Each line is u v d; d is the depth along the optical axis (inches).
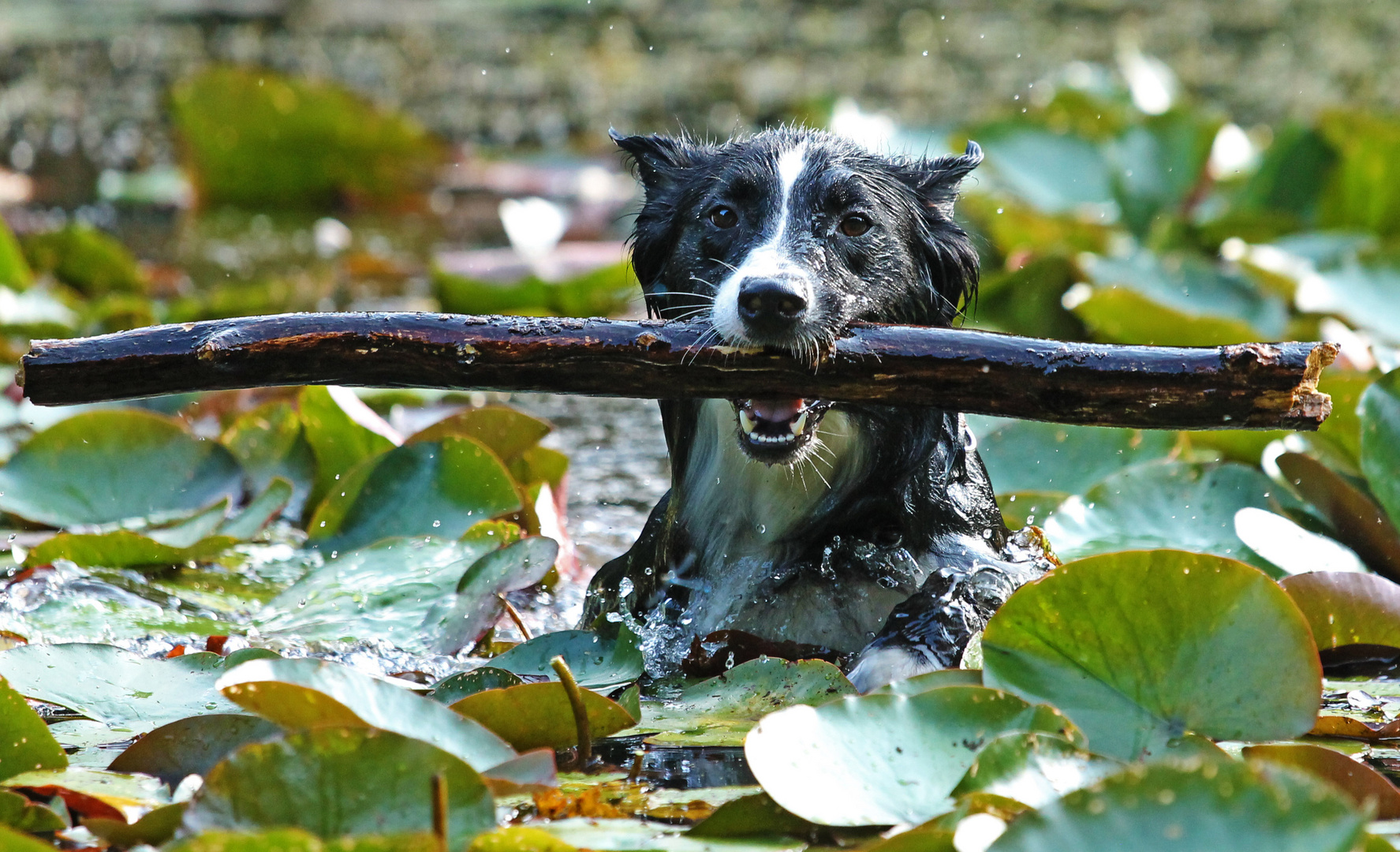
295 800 135.5
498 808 155.6
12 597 245.0
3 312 427.2
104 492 296.8
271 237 637.9
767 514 238.5
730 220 234.7
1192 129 542.6
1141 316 353.7
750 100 775.1
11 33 981.8
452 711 160.7
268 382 193.8
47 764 164.4
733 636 213.5
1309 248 471.8
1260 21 956.6
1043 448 298.2
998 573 221.8
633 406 439.2
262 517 279.4
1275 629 168.4
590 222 658.8
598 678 203.3
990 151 542.6
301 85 666.2
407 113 800.3
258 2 1129.4
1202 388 185.8
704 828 147.4
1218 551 248.8
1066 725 155.9
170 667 196.2
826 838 146.5
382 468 282.4
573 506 334.0
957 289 252.8
